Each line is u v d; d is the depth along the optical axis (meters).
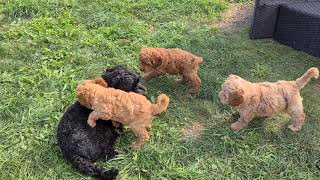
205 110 1.33
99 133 1.11
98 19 1.75
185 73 1.36
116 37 1.67
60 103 1.32
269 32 1.71
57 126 1.18
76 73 1.46
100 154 1.12
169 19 1.82
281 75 1.52
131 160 1.14
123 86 1.22
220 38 1.69
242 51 1.63
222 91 1.21
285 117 1.32
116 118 1.12
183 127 1.28
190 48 1.61
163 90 1.41
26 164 1.12
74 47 1.59
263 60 1.59
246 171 1.14
